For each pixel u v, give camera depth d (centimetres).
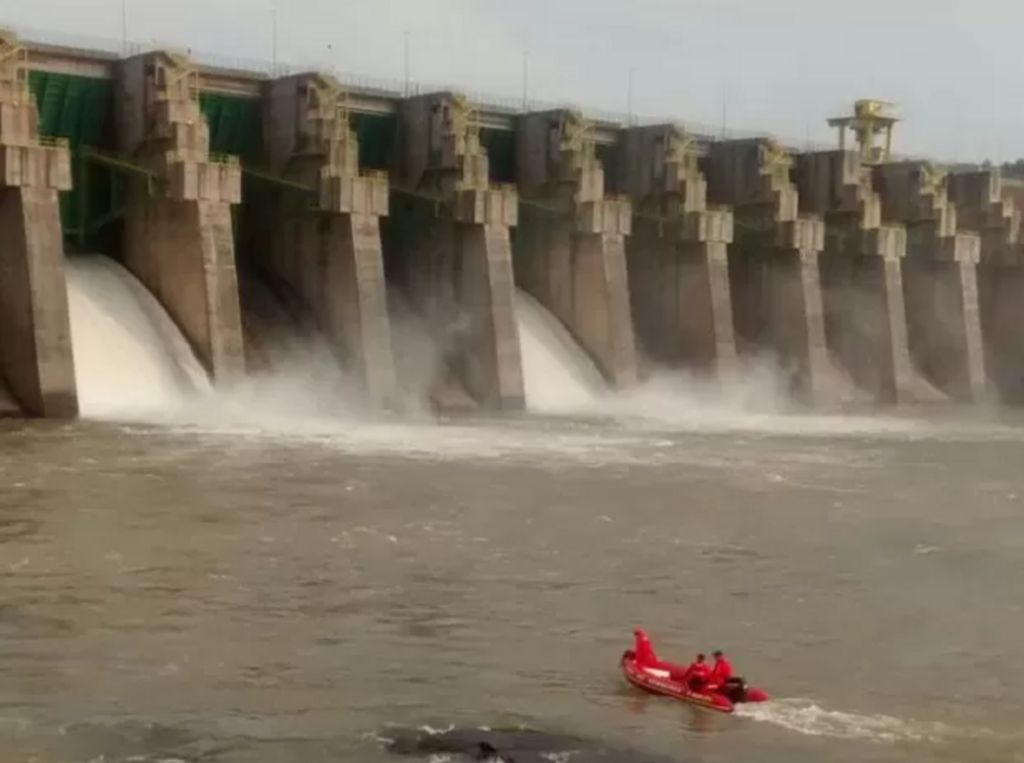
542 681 2284
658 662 2323
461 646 2481
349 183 6931
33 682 2164
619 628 2662
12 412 5625
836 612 2884
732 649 2558
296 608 2694
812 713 2169
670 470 5012
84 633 2450
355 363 6981
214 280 6394
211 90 7069
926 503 4475
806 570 3297
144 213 6650
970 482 5091
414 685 2231
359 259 6962
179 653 2353
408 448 5331
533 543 3459
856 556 3494
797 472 5175
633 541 3550
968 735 2081
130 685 2167
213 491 3984
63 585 2788
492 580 3023
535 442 5797
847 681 2370
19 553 3058
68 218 6706
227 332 6438
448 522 3681
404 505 3909
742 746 1994
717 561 3356
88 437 5091
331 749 1920
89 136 6781
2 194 5712
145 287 6650
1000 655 2570
